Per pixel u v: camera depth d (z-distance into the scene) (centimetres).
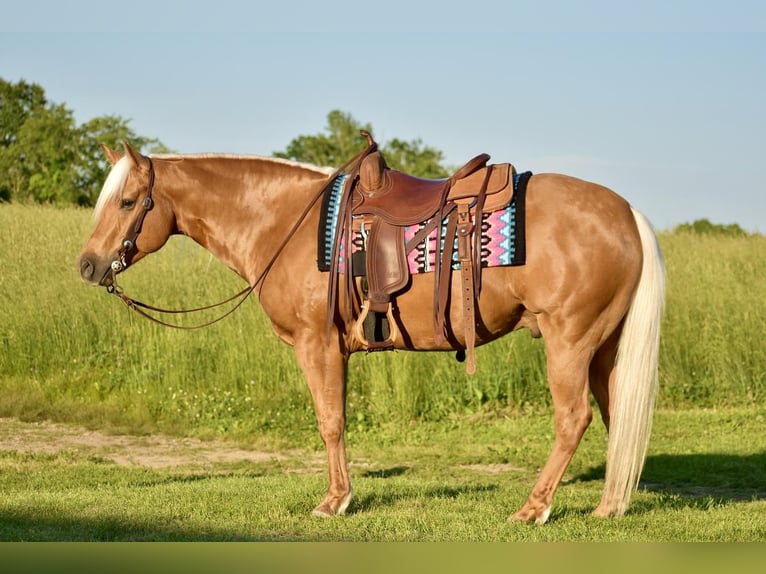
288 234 514
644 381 475
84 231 1486
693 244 1603
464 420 1006
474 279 474
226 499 555
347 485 509
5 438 875
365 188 501
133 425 944
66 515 503
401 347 504
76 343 1115
